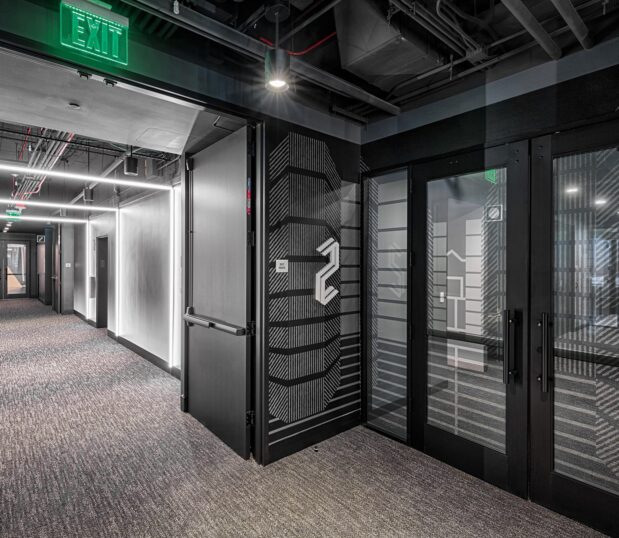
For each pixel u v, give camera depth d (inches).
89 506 82.4
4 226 456.8
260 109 100.0
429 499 85.2
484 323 102.0
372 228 124.7
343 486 90.4
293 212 106.7
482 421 109.3
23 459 102.1
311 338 111.1
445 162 102.2
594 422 81.4
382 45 85.4
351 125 123.0
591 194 77.2
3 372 181.6
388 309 126.5
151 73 80.9
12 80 79.2
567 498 79.0
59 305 399.2
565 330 81.0
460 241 138.1
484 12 79.8
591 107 76.7
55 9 67.7
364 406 125.5
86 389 157.8
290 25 82.7
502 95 91.0
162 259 186.4
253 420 103.0
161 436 116.2
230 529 75.4
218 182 115.6
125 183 166.9
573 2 74.2
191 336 131.3
